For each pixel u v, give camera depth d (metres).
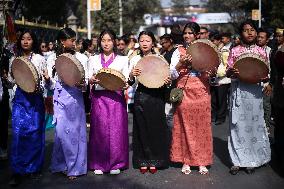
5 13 9.80
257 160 5.57
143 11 39.38
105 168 5.58
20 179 5.46
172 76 5.44
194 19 49.31
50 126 8.75
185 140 5.55
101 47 5.53
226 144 7.27
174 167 5.90
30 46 5.40
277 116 5.81
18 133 5.28
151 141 5.59
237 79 5.50
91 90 5.55
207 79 5.51
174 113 5.63
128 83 5.55
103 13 32.91
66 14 23.59
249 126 5.50
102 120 5.48
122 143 5.59
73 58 5.15
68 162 5.41
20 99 5.31
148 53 5.65
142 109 5.55
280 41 7.03
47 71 5.41
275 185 5.12
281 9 24.91
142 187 5.09
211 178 5.40
